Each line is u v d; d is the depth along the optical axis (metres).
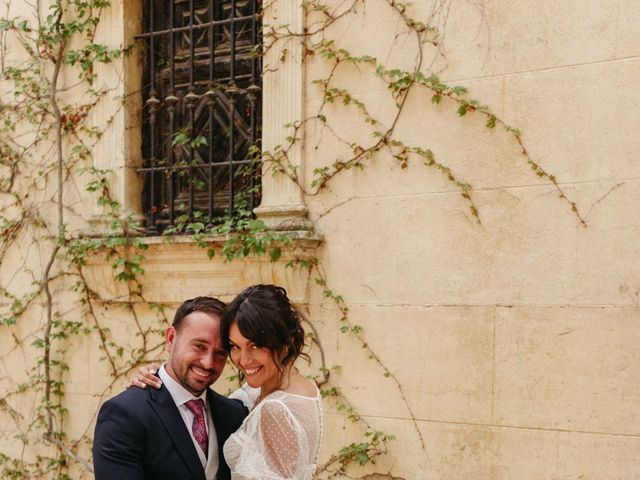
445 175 3.74
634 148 3.35
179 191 4.74
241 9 4.51
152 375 2.55
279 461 2.28
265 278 4.14
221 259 4.26
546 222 3.52
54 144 4.90
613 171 3.39
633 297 3.33
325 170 4.02
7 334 5.02
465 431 3.66
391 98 3.88
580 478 3.40
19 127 5.01
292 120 4.10
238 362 2.38
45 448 4.85
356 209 3.96
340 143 4.00
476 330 3.66
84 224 4.79
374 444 3.85
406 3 3.85
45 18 4.94
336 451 3.95
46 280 4.86
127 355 4.60
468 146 3.70
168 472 2.41
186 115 4.72
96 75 4.78
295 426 2.29
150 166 4.79
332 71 4.02
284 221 4.02
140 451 2.39
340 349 3.96
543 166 3.53
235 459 2.41
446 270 3.74
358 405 3.91
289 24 4.11
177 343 2.52
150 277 4.51
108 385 4.65
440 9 3.77
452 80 3.74
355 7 3.97
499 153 3.63
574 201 3.46
